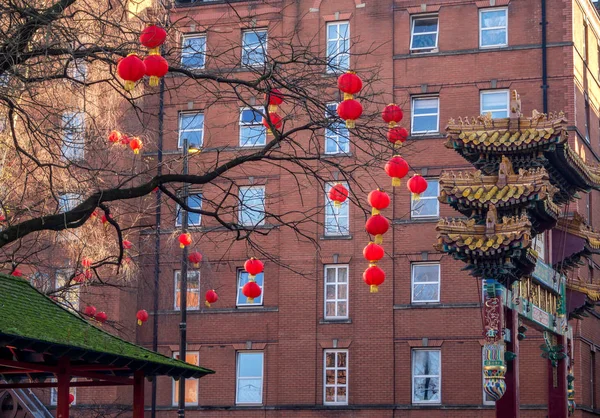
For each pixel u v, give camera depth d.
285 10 47.75
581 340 45.81
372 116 19.84
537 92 45.69
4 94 18.80
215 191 46.78
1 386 20.45
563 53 45.69
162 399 48.03
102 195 17.55
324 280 46.75
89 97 31.62
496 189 24.83
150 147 44.69
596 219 50.28
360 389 45.69
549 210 25.44
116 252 34.97
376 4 47.25
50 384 20.23
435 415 44.75
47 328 17.28
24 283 18.98
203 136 47.03
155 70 15.44
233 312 47.50
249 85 18.78
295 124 44.66
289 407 46.31
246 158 18.25
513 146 25.23
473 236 24.59
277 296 47.28
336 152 45.72
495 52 46.19
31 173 21.22
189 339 47.78
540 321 28.58
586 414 46.38
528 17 46.19
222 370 47.38
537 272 28.05
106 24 21.88
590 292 32.25
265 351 47.12
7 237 16.97
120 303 45.66
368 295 46.12
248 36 47.50
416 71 46.66
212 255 47.56
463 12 46.75
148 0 29.05
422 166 45.97
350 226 46.47
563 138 24.95
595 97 51.00
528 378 43.78
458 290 45.25
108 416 45.50
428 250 45.59
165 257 45.88
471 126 25.73
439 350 45.28
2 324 16.12
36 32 19.67
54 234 32.19
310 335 46.53
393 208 46.09
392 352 45.56
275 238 47.19
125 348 18.55
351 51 46.88
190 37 47.22
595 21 51.12
